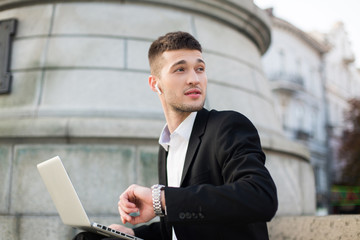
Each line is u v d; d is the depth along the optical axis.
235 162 1.20
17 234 2.79
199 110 1.45
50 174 1.32
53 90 3.36
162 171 1.63
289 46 27.59
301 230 2.26
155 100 3.42
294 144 3.88
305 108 27.89
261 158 1.23
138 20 3.80
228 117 1.34
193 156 1.37
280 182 3.53
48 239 2.77
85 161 2.95
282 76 26.27
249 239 1.26
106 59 3.51
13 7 3.91
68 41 3.58
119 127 2.99
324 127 29.86
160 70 1.47
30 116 3.23
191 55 1.43
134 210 1.35
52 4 3.81
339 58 33.25
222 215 1.09
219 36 4.19
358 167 21.81
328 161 29.16
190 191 1.14
